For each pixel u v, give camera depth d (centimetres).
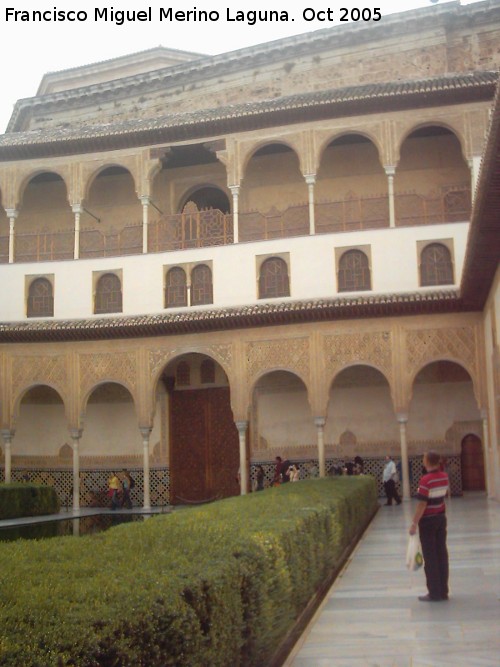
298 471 2194
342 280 2127
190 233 2330
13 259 2408
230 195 2528
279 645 588
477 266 1672
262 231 2352
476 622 650
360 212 2278
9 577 383
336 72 2573
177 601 364
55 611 323
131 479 2448
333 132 2192
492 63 2436
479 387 2017
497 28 2442
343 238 2139
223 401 2475
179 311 2222
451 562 982
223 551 490
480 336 2027
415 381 2311
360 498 1362
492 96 2097
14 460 2578
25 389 2305
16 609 320
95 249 2466
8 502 2014
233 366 2169
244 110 2236
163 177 2586
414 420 2295
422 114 2141
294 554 652
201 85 2744
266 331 2153
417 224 2242
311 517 771
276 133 2231
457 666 528
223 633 421
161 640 344
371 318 2086
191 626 369
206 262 2228
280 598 571
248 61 2664
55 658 283
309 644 600
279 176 2495
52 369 2297
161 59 3095
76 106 2911
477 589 797
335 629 645
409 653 564
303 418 2378
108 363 2267
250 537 557
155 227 2377
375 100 2134
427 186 2380
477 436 2250
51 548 490
